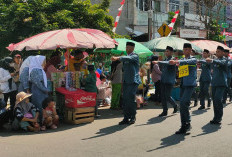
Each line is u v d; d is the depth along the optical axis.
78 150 5.04
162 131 6.37
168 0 24.17
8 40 12.92
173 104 8.42
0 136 6.16
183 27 23.16
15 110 6.49
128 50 7.08
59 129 6.77
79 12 13.59
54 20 12.73
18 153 4.93
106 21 15.43
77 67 8.51
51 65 7.99
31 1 12.86
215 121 7.02
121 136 5.98
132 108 7.16
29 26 12.28
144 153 4.82
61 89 7.62
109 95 10.34
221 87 6.89
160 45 10.98
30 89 6.89
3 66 7.57
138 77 7.16
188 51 6.15
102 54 14.34
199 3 23.59
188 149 5.01
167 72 8.11
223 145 5.23
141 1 22.73
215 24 23.33
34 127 6.56
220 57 6.91
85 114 7.40
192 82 5.98
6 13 12.74
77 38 7.43
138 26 22.31
